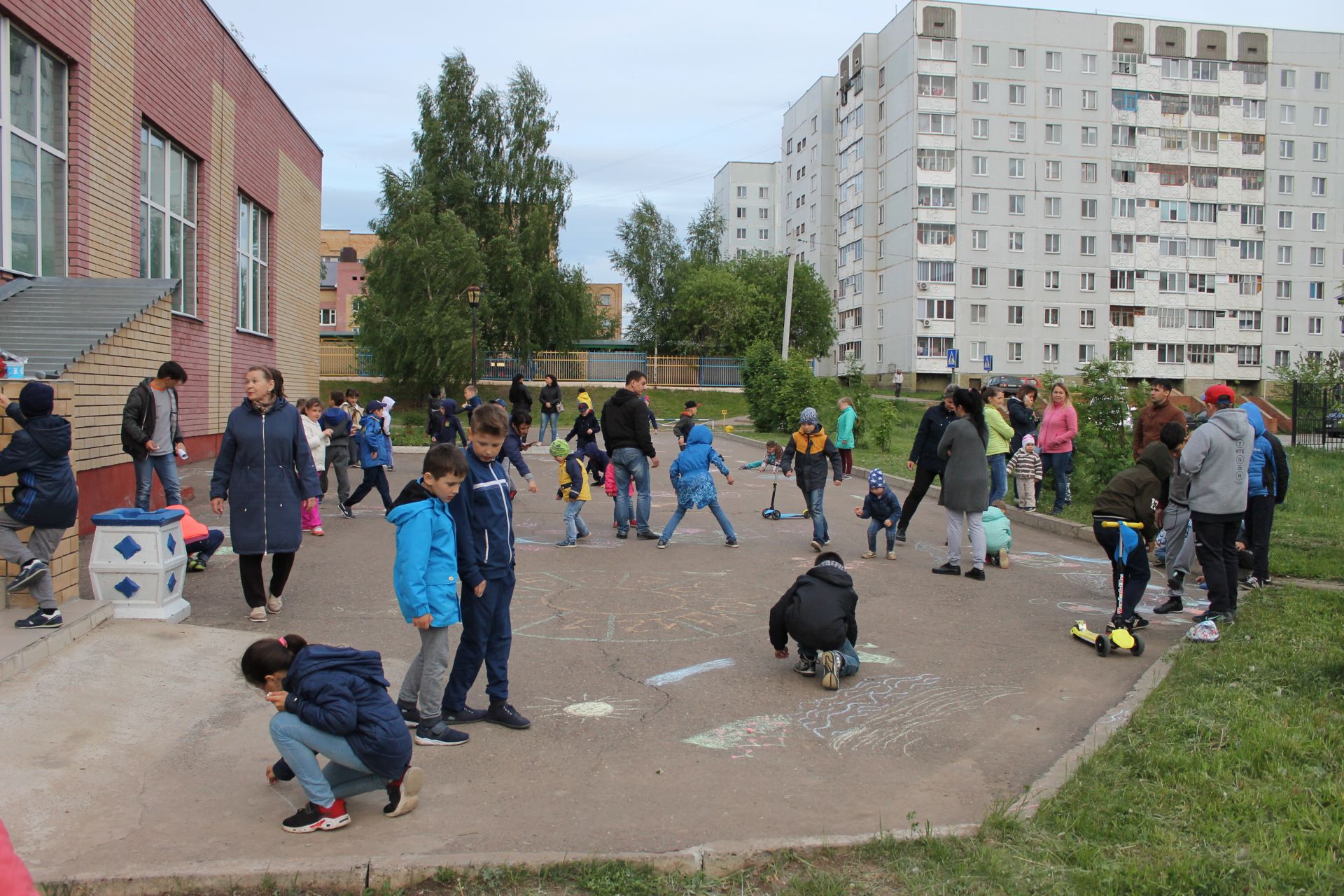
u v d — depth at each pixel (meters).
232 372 18.69
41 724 4.57
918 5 61.97
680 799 4.07
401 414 38.03
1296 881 3.30
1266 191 66.25
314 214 26.02
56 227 12.07
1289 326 66.88
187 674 5.48
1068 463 12.56
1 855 1.81
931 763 4.56
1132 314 65.06
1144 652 6.58
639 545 10.59
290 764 3.68
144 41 14.20
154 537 6.34
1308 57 66.06
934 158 62.53
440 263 38.72
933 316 62.91
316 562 9.09
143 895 3.23
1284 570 9.05
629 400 10.86
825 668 5.62
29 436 5.45
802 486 10.45
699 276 56.84
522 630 6.91
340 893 3.29
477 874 3.34
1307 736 4.61
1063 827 3.75
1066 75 63.47
